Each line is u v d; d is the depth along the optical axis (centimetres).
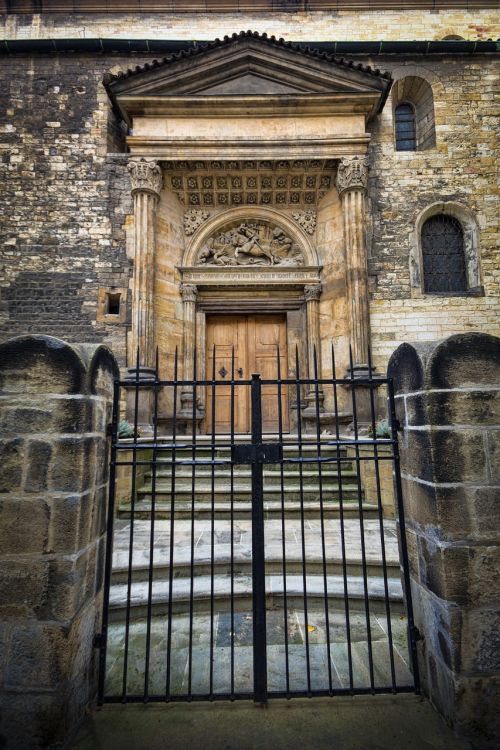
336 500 520
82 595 212
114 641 286
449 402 219
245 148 797
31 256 833
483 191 855
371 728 204
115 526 473
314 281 852
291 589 329
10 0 989
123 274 834
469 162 862
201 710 216
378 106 834
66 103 878
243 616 317
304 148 800
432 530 218
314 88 812
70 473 208
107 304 833
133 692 233
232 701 222
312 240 876
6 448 209
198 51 786
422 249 870
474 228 848
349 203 798
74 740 197
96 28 987
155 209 808
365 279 786
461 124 874
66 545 203
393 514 491
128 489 514
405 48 877
